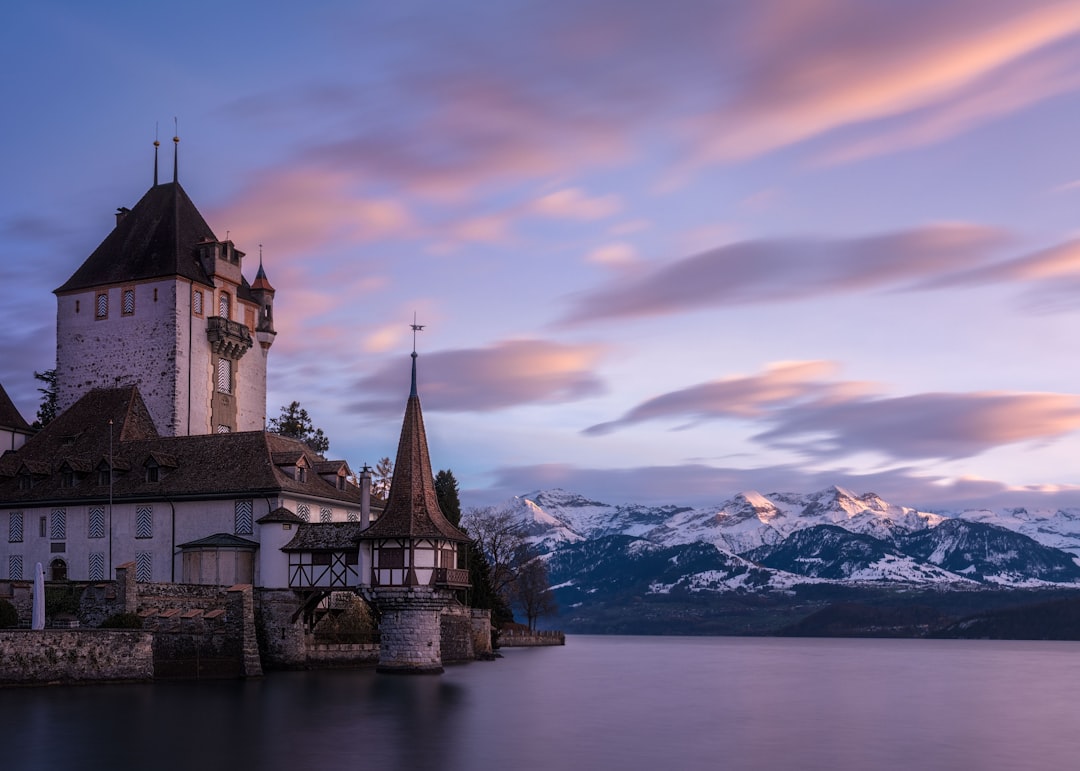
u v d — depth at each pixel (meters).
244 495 83.75
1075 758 50.78
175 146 104.94
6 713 54.81
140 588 69.25
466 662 108.94
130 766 43.94
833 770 46.72
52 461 93.56
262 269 111.06
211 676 71.44
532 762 46.94
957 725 63.50
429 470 80.50
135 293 100.06
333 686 70.06
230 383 103.94
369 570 77.81
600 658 152.00
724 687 92.75
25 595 68.69
